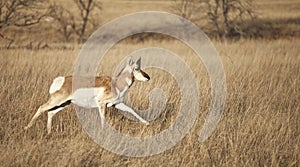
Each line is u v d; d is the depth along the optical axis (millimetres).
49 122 33156
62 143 30703
